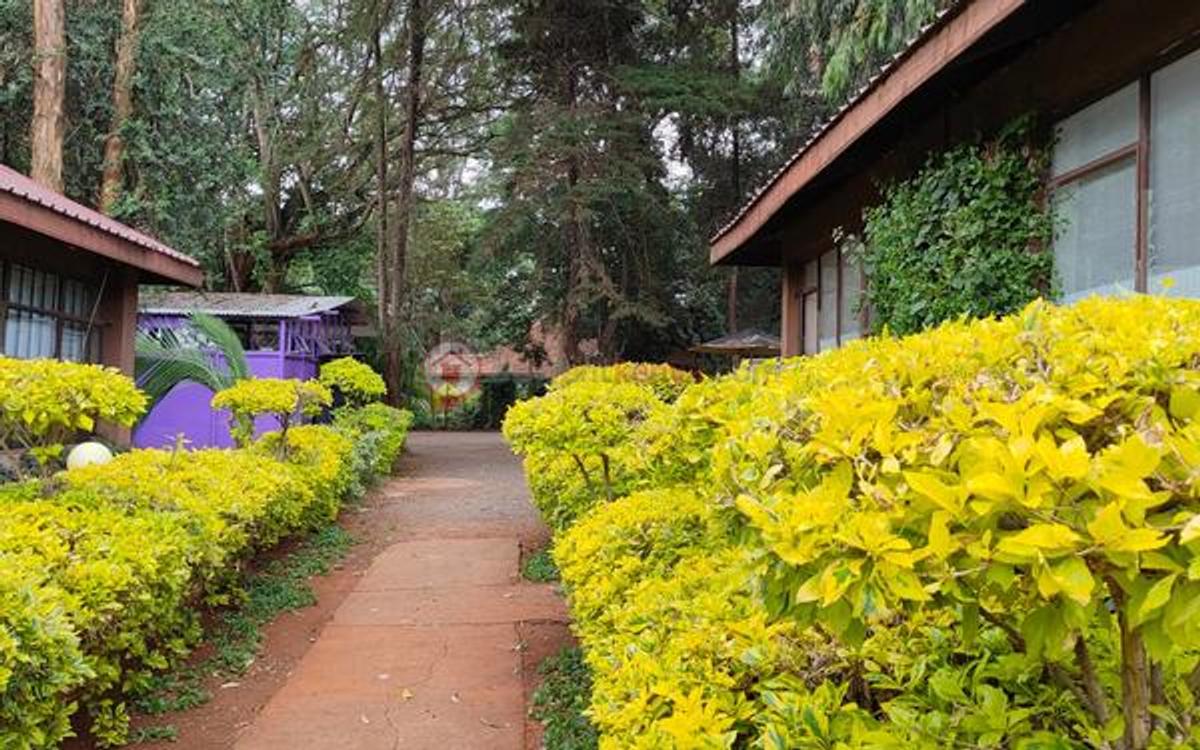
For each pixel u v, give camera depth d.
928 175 5.29
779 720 1.59
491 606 5.19
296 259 23.25
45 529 3.22
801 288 8.72
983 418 1.19
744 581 1.59
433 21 18.38
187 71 13.07
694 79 17.75
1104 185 4.06
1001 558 1.07
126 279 9.81
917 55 4.44
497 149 18.45
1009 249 4.59
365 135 20.14
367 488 10.21
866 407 1.27
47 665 2.31
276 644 4.50
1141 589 1.05
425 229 23.42
